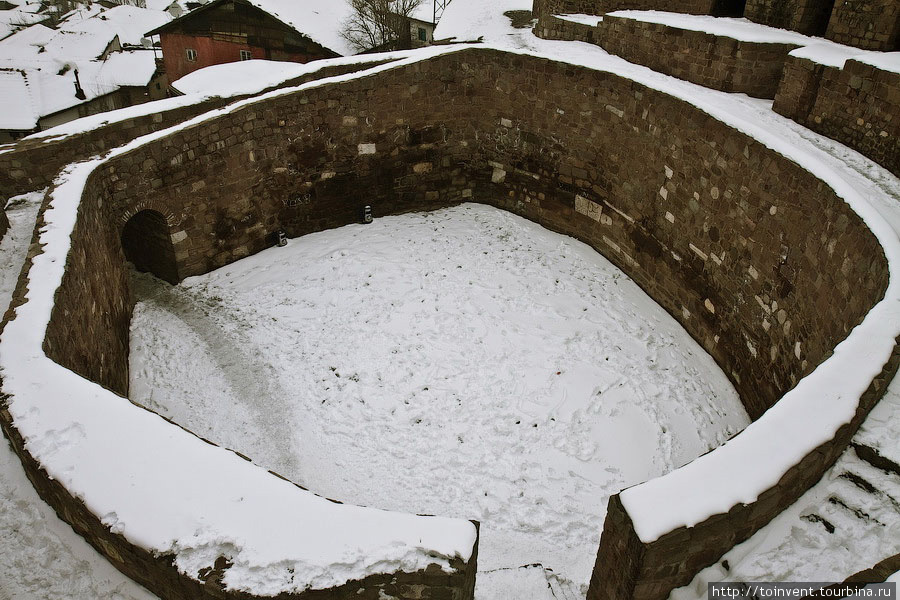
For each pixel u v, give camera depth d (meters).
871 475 5.72
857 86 10.44
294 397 10.52
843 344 6.54
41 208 9.39
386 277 13.20
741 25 14.10
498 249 14.19
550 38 17.44
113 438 5.86
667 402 10.48
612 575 5.62
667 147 11.84
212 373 10.88
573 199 14.34
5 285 8.86
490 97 14.68
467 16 20.14
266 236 13.98
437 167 15.37
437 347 11.53
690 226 11.59
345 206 14.73
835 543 5.44
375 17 26.44
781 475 5.36
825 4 13.23
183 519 5.22
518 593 7.64
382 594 5.03
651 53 14.52
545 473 9.38
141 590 5.48
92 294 9.37
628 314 12.38
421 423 10.14
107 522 5.20
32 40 41.38
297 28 24.98
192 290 12.84
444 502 9.04
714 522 5.09
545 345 11.55
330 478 9.32
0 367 6.53
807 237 9.01
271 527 5.18
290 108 13.11
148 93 33.09
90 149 11.76
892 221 8.37
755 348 10.23
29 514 5.92
